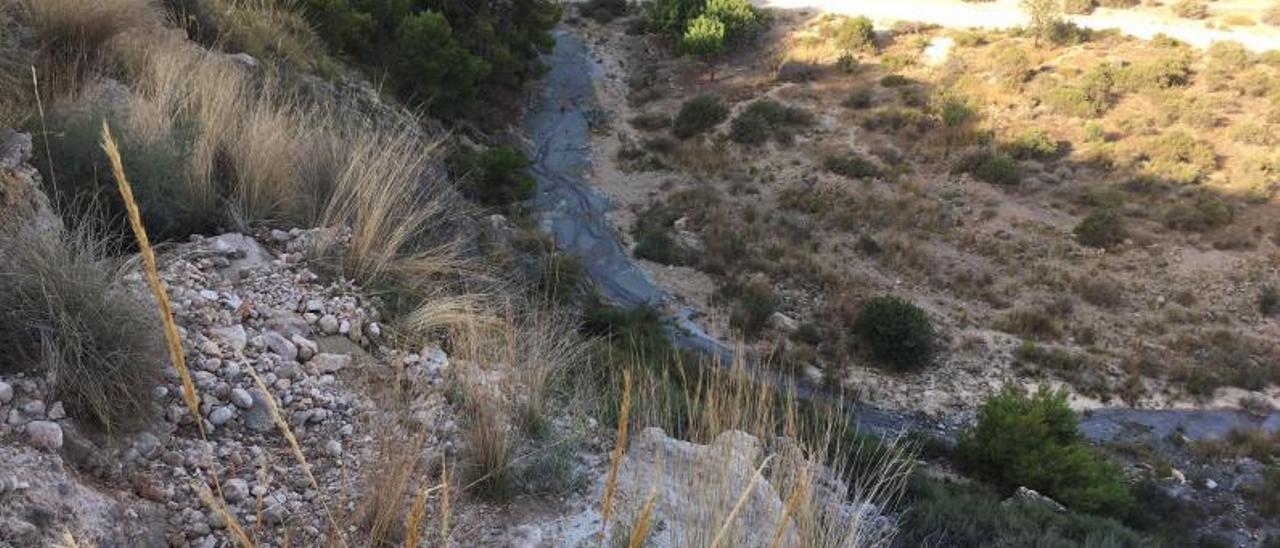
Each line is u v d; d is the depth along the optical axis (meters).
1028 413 12.87
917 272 20.94
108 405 2.93
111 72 6.35
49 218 3.78
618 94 31.95
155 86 6.02
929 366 17.75
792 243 22.20
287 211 5.41
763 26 34.91
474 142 23.34
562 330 5.21
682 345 12.06
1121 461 15.33
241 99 6.33
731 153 26.88
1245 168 23.80
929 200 23.58
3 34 5.51
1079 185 23.91
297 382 3.66
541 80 32.12
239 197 5.34
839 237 22.52
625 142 28.23
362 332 4.38
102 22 6.41
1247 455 15.61
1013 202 23.41
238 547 2.71
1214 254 20.95
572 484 3.57
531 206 19.50
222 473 3.04
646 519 1.68
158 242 4.75
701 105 28.72
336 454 3.29
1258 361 18.08
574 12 39.03
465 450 3.54
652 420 4.12
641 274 20.64
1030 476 11.98
